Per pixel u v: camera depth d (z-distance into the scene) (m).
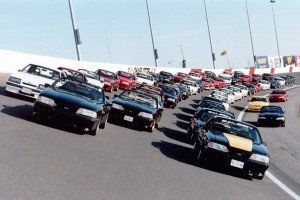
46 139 8.58
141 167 8.05
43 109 9.81
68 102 9.91
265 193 8.23
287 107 40.50
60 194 5.25
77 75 17.73
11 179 5.45
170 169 8.52
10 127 8.90
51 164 6.69
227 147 9.32
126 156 8.88
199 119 14.73
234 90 44.00
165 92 27.75
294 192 9.18
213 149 9.34
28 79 13.78
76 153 7.97
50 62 32.78
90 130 10.26
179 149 12.05
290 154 16.36
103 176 6.66
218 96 35.19
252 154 9.30
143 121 13.79
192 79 46.47
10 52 28.89
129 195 5.85
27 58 30.64
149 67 51.50
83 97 10.74
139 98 15.03
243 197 7.36
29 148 7.42
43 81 13.92
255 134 10.46
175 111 26.20
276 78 67.38
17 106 12.21
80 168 6.86
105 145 9.66
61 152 7.73
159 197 6.08
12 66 29.11
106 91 26.94
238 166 9.26
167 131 16.33
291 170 12.70
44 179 5.77
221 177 8.93
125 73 31.88
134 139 11.89
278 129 25.16
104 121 12.22
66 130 10.30
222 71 74.62
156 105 15.05
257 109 34.97
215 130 10.33
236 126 10.61
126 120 13.80
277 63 108.62
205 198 6.65
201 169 9.41
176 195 6.42
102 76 27.22
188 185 7.33
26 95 13.76
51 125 10.41
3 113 10.45
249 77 63.00
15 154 6.79
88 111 9.98
